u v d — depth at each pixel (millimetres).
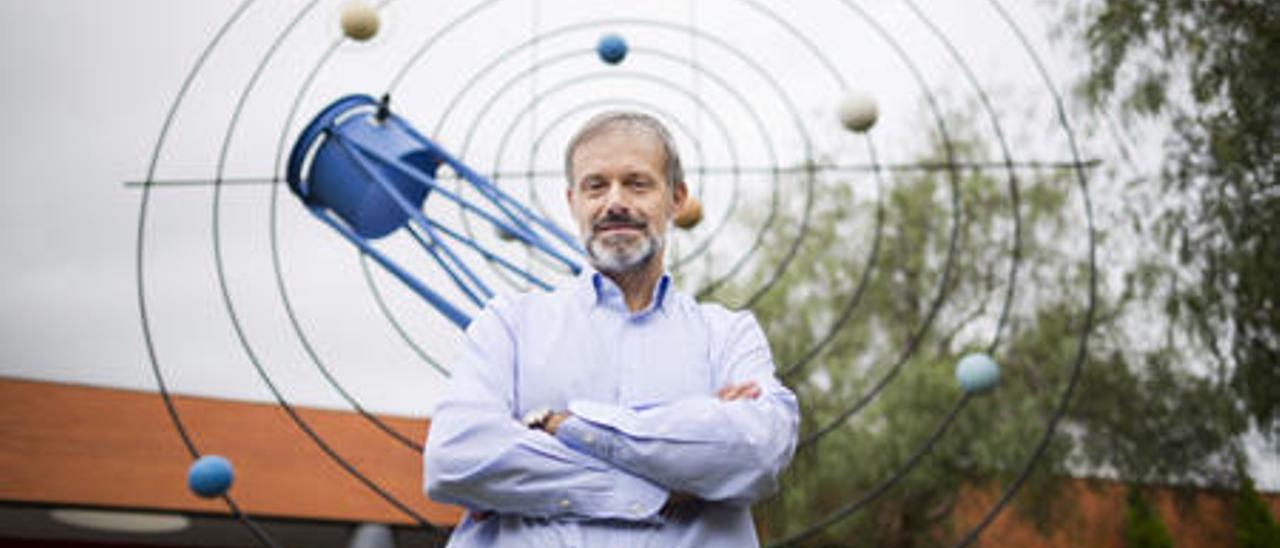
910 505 13781
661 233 2299
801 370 13930
